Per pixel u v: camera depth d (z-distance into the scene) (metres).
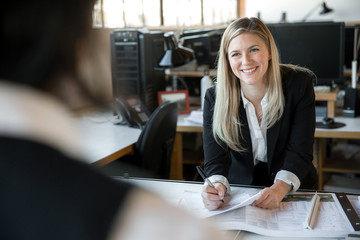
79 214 0.27
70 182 0.28
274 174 1.84
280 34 3.04
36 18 0.28
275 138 1.79
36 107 0.29
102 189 0.28
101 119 2.86
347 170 2.86
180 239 0.28
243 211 1.43
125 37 2.88
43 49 0.28
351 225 1.30
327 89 2.88
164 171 2.63
